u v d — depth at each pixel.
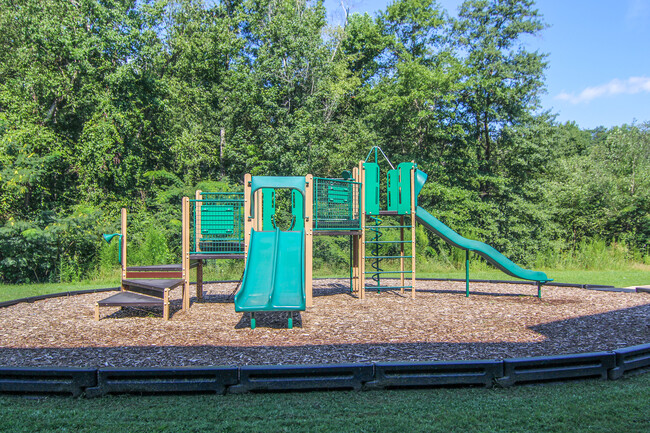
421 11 27.59
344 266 19.33
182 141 21.19
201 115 23.94
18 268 14.14
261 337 5.93
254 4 25.72
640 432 3.10
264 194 8.51
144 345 5.55
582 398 3.73
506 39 24.92
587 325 6.62
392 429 3.16
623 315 7.46
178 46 23.50
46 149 18.55
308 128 22.45
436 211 22.48
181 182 21.48
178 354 5.08
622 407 3.53
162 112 21.67
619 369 4.27
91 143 18.67
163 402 3.69
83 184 19.33
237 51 24.77
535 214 23.69
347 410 3.50
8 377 3.92
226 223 8.70
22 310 8.34
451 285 12.15
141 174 21.22
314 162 23.11
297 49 23.00
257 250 7.38
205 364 4.68
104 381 3.85
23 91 19.27
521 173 24.95
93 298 9.95
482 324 6.69
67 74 20.14
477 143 25.38
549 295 10.09
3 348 5.45
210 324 6.88
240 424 3.25
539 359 4.11
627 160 26.89
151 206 21.42
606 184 25.27
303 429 3.16
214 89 24.09
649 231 24.42
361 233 9.37
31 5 18.70
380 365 3.98
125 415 3.42
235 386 3.89
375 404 3.62
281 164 22.91
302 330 6.35
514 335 5.95
